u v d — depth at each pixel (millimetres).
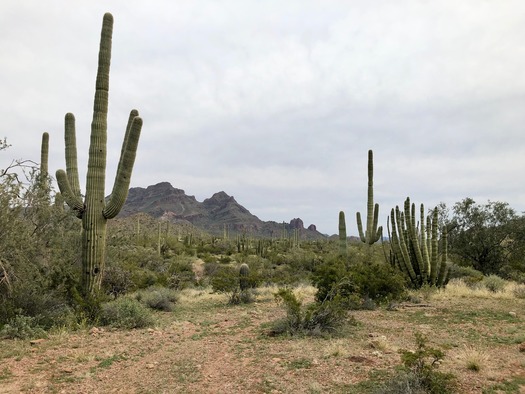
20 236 9516
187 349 7859
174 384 5824
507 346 7824
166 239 56281
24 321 9000
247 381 5871
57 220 11195
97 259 11789
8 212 9406
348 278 12688
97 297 10859
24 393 5469
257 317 11531
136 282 19984
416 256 18016
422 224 18500
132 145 11789
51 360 7012
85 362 6949
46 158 14008
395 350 7379
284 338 8531
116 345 8188
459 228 26656
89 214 11750
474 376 5867
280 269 35156
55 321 9984
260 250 53438
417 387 5098
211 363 6859
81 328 9836
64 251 11562
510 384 5527
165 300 14219
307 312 9188
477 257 26250
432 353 5500
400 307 12867
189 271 35938
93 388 5672
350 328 9547
